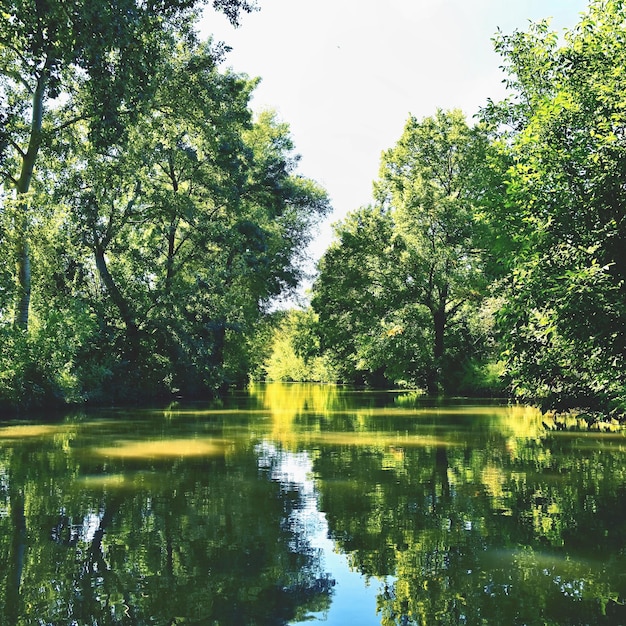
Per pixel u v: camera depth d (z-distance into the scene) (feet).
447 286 107.24
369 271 113.91
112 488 26.35
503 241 47.09
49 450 37.73
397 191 121.19
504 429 49.88
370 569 16.38
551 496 24.61
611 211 31.17
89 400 77.46
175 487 26.37
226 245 95.35
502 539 18.90
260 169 107.65
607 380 32.17
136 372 84.89
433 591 14.85
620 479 28.14
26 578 15.66
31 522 20.83
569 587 15.03
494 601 14.20
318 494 25.03
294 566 16.60
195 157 87.76
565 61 36.73
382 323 111.24
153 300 86.38
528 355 34.12
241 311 104.42
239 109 86.33
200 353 89.51
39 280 77.97
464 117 111.34
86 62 36.47
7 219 63.46
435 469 30.83
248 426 52.70
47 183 77.56
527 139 34.76
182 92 75.82
